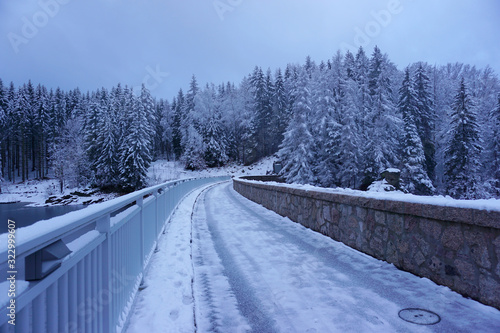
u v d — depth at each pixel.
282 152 39.97
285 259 5.04
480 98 45.50
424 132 43.28
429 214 3.71
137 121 41.59
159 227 6.44
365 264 4.61
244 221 8.79
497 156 36.47
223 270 4.59
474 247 3.17
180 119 84.38
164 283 3.89
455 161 34.59
